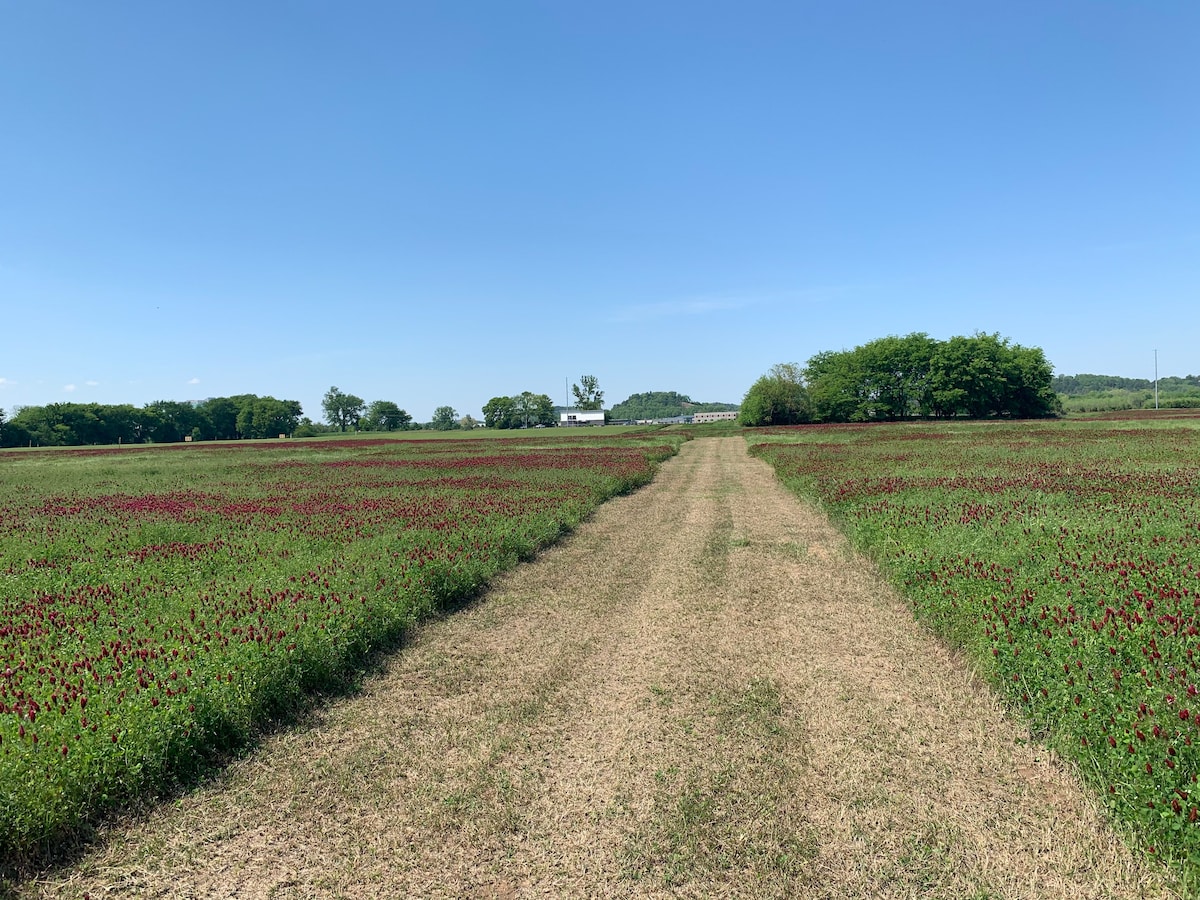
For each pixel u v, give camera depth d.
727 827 5.05
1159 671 5.95
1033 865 4.56
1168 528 11.79
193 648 7.31
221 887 4.59
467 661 8.64
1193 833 4.27
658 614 10.41
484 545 13.59
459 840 5.01
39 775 5.00
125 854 4.95
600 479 26.20
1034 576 9.23
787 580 12.26
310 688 7.68
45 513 20.28
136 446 93.31
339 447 67.69
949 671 7.89
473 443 68.44
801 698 7.26
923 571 10.57
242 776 5.96
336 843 5.02
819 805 5.30
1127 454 29.59
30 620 8.93
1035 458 29.20
